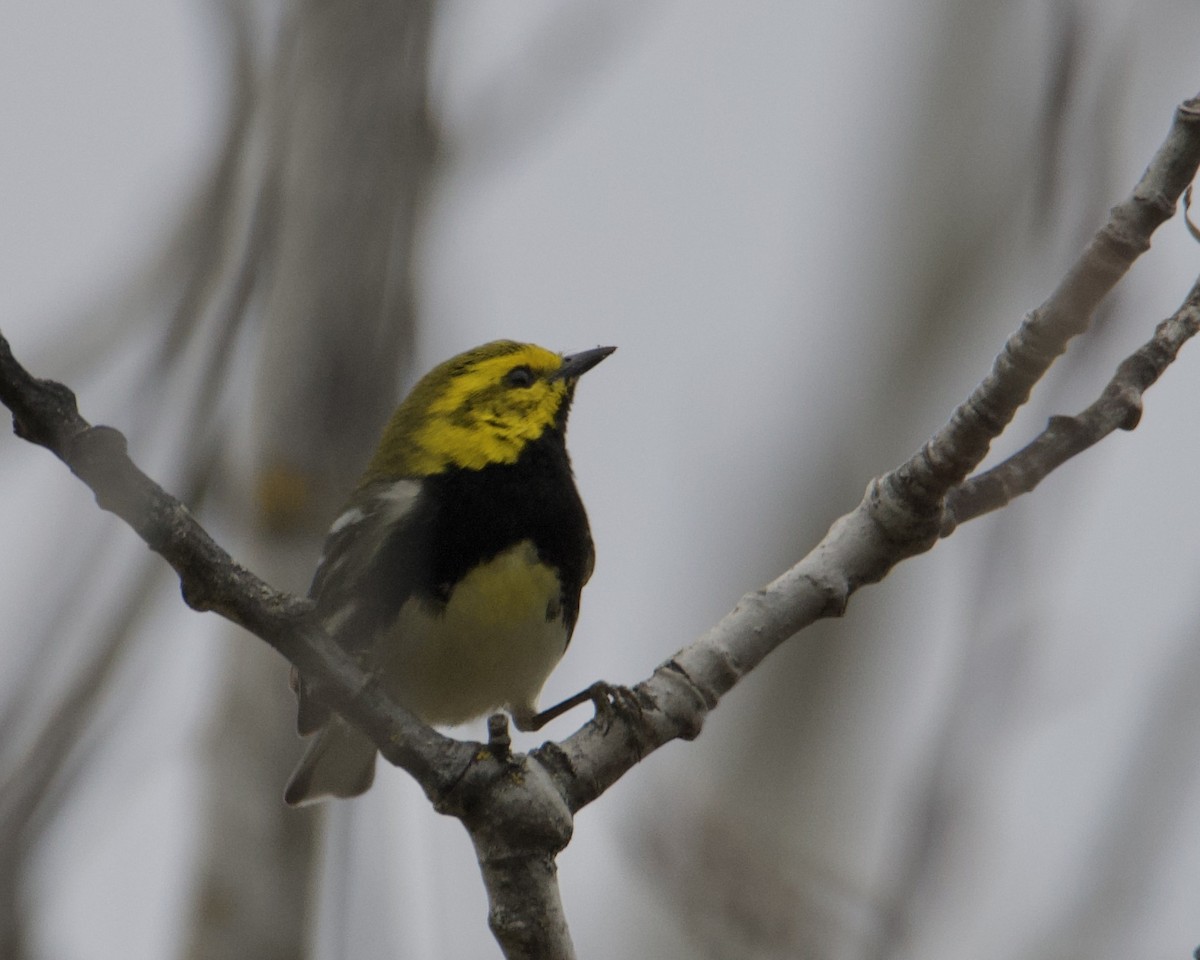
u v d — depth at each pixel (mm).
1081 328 8250
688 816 11273
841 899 10875
